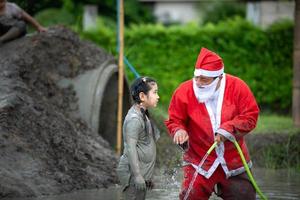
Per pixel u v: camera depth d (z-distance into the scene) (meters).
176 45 25.62
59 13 26.84
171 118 9.68
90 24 29.45
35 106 14.53
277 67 25.67
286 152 17.59
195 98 9.57
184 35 25.67
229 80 9.62
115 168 14.34
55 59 16.50
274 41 25.66
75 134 14.73
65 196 12.33
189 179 9.64
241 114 9.49
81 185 13.27
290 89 25.56
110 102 17.50
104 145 15.39
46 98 15.54
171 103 9.76
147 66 25.48
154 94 10.40
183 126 9.62
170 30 25.69
